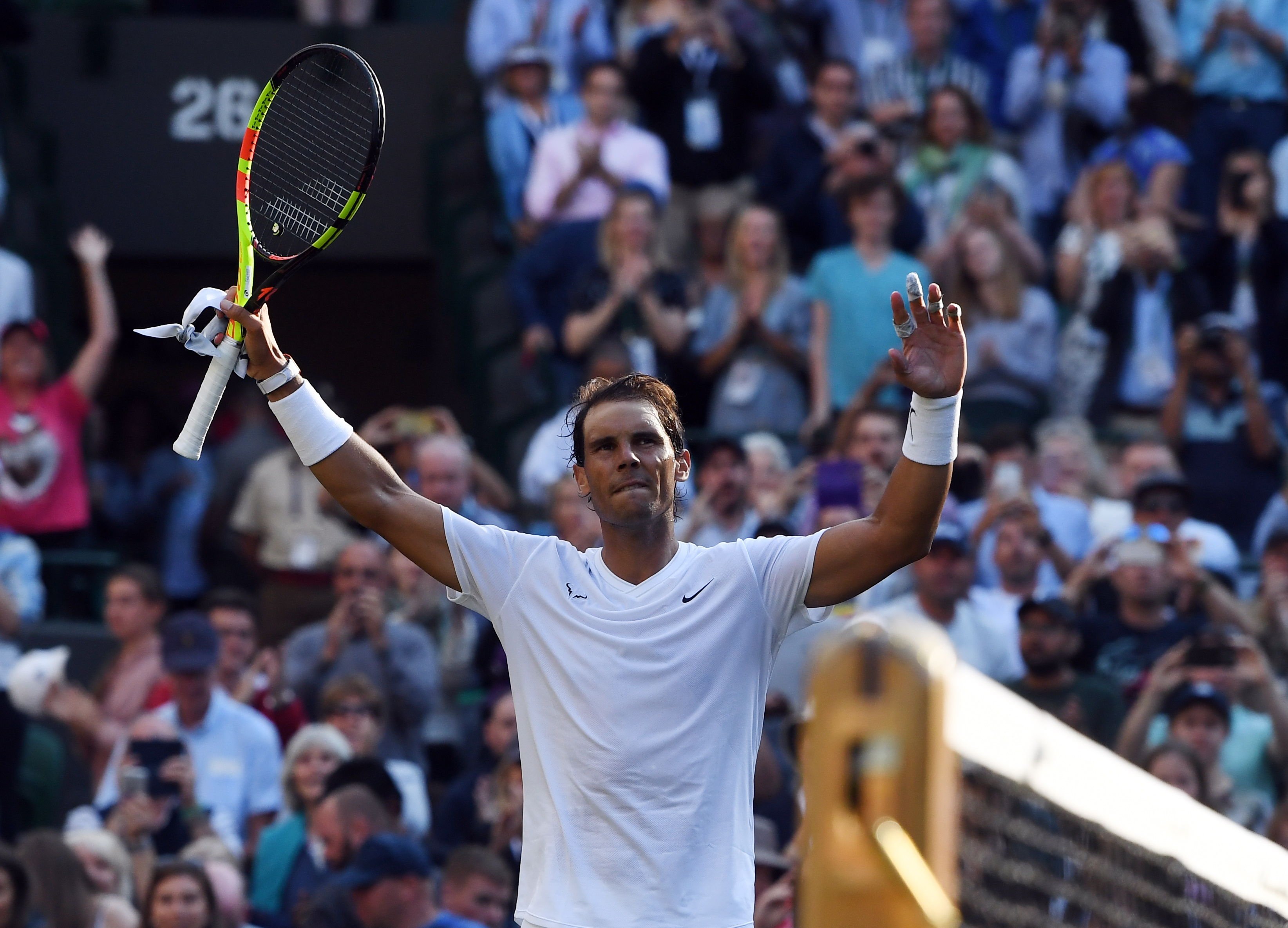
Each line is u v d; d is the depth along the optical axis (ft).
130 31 164.76
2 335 123.85
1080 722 89.97
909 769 22.82
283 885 86.07
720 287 133.59
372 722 93.56
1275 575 104.83
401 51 167.94
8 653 109.50
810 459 120.78
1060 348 135.74
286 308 179.83
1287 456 129.49
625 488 44.62
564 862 43.32
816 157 141.49
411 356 180.96
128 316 177.17
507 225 151.74
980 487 111.75
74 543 126.62
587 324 131.85
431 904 75.15
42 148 161.58
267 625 119.55
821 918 22.94
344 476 46.60
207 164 165.27
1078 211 141.49
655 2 155.43
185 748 88.48
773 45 159.53
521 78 150.61
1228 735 87.51
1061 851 35.32
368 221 167.43
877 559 44.29
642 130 146.82
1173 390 130.31
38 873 78.07
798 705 86.28
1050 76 152.66
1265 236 142.61
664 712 43.45
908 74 154.40
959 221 139.03
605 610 44.55
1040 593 105.81
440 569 46.24
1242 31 157.89
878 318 128.06
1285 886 46.83
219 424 152.56
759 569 44.91
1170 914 39.86
